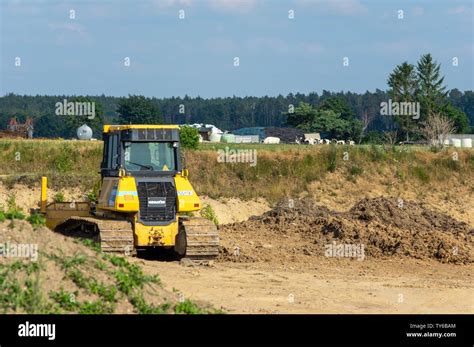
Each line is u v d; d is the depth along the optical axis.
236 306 27.91
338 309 28.34
